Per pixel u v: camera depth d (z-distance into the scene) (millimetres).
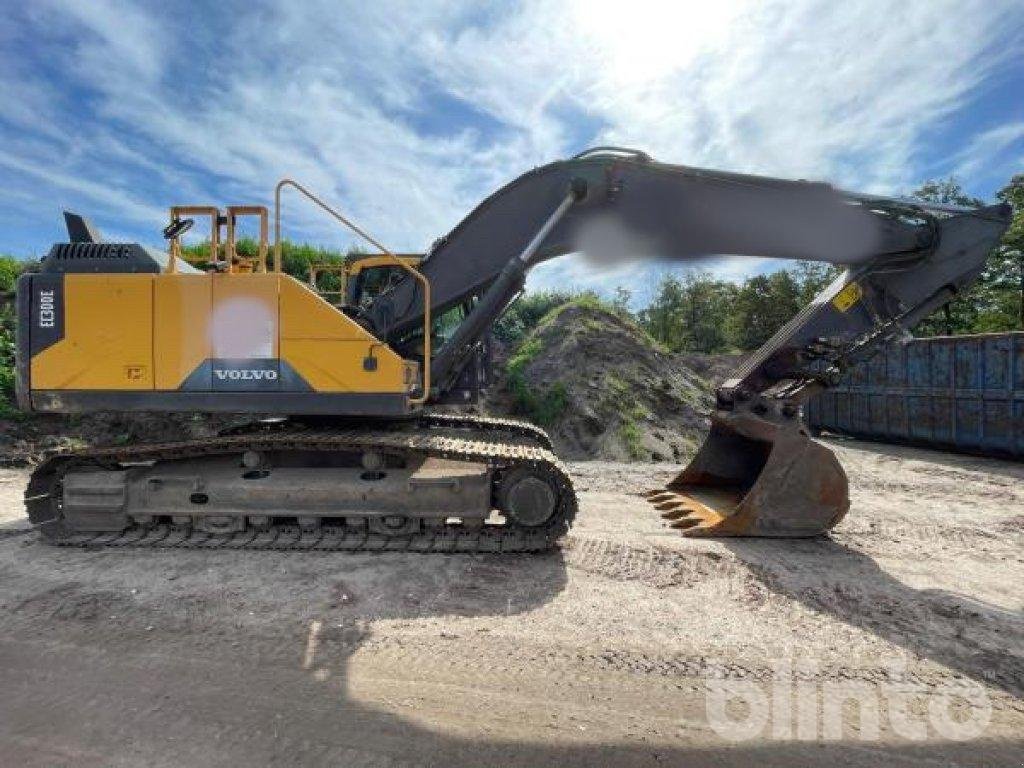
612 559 5012
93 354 5148
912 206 5668
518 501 5125
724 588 4441
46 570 4719
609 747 2621
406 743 2643
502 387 13688
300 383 5102
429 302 5551
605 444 12094
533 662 3354
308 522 5328
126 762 2508
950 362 11688
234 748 2605
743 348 38500
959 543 5672
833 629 3803
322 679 3168
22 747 2605
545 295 22875
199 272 5965
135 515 5410
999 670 3312
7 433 10500
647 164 5574
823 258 5750
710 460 7160
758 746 2633
